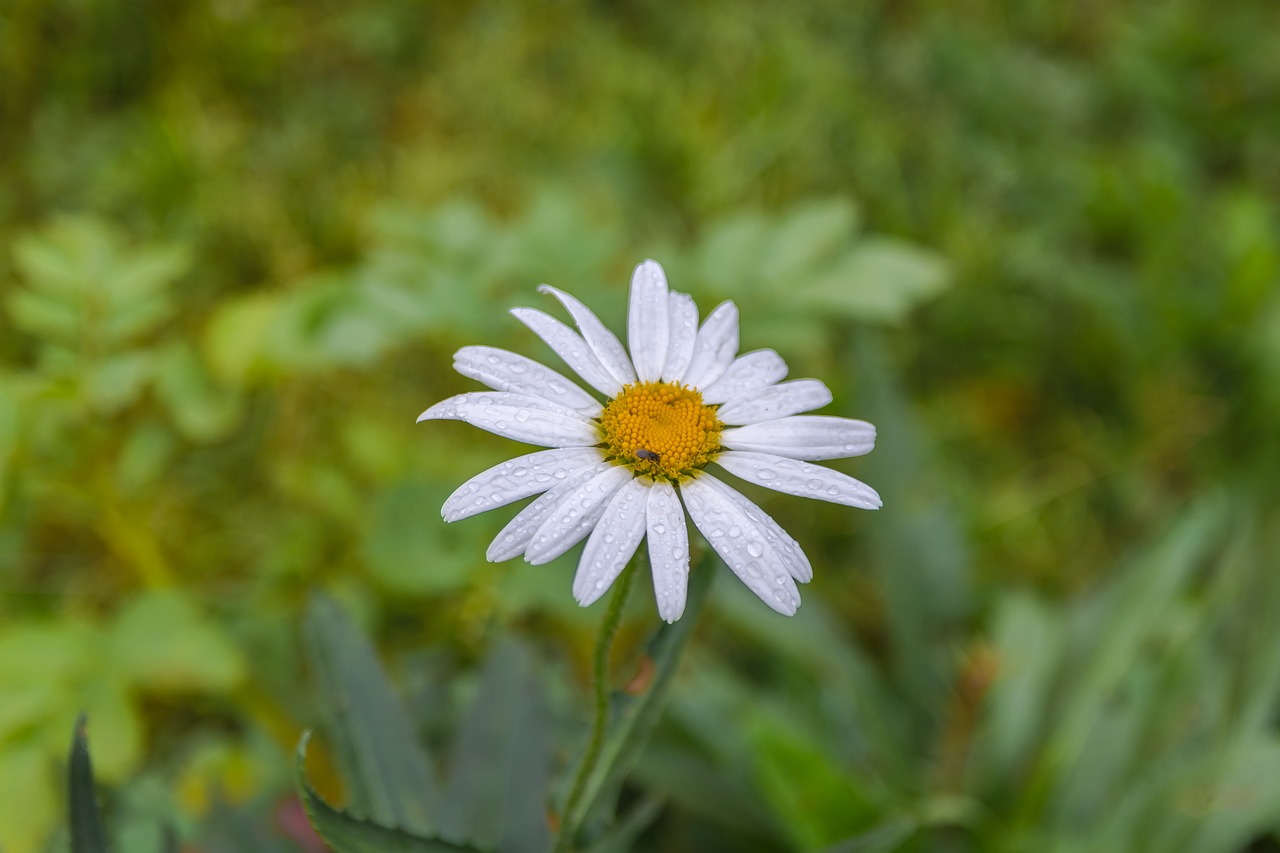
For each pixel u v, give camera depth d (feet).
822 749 1.25
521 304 1.31
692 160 1.98
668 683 0.96
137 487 1.27
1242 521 1.38
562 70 2.20
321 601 1.09
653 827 1.29
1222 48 2.28
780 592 0.86
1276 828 1.25
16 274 1.65
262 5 2.08
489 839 1.08
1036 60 2.29
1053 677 1.31
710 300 1.35
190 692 1.33
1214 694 1.26
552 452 0.89
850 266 1.35
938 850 1.26
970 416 1.82
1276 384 1.77
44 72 1.91
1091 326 1.87
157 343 1.62
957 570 1.41
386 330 1.26
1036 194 2.06
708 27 2.31
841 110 2.13
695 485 0.89
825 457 0.91
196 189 1.80
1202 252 1.98
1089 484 1.77
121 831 1.17
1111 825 1.19
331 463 1.52
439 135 2.05
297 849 1.13
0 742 1.09
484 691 1.13
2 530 1.36
